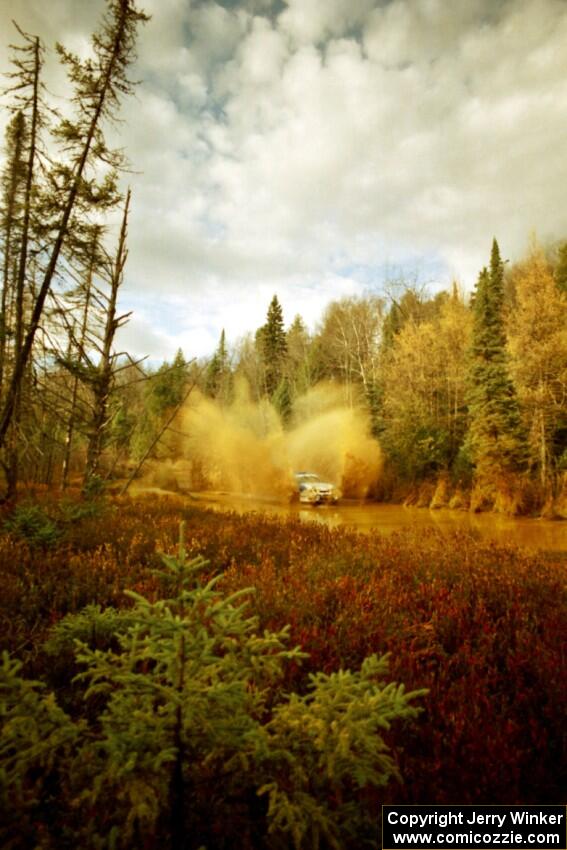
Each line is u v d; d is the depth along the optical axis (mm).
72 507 9320
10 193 11477
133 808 1651
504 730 3164
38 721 1939
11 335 11438
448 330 35156
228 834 1920
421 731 3111
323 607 5301
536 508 18922
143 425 26188
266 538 9703
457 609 5410
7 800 1773
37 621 4293
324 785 2090
